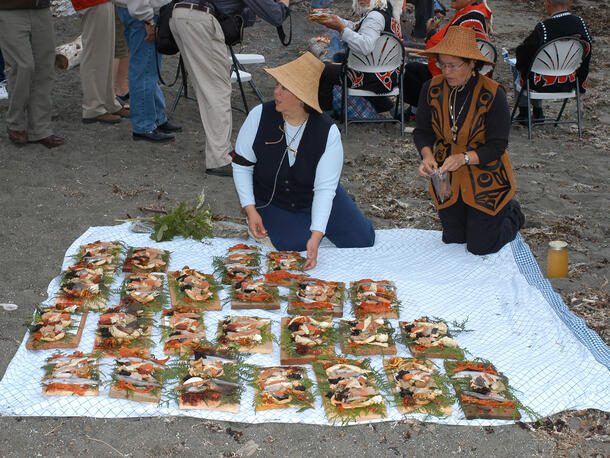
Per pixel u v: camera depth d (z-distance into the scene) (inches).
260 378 127.6
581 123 301.6
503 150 165.2
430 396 123.6
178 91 313.9
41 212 201.5
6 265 170.1
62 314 143.8
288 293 160.2
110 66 272.8
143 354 134.3
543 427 120.6
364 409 121.8
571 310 157.2
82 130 269.3
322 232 164.4
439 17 372.5
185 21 218.1
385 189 229.8
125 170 235.6
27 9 229.1
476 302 156.9
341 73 280.7
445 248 183.6
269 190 175.9
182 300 152.5
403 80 290.0
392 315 150.6
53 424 118.6
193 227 186.9
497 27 504.7
